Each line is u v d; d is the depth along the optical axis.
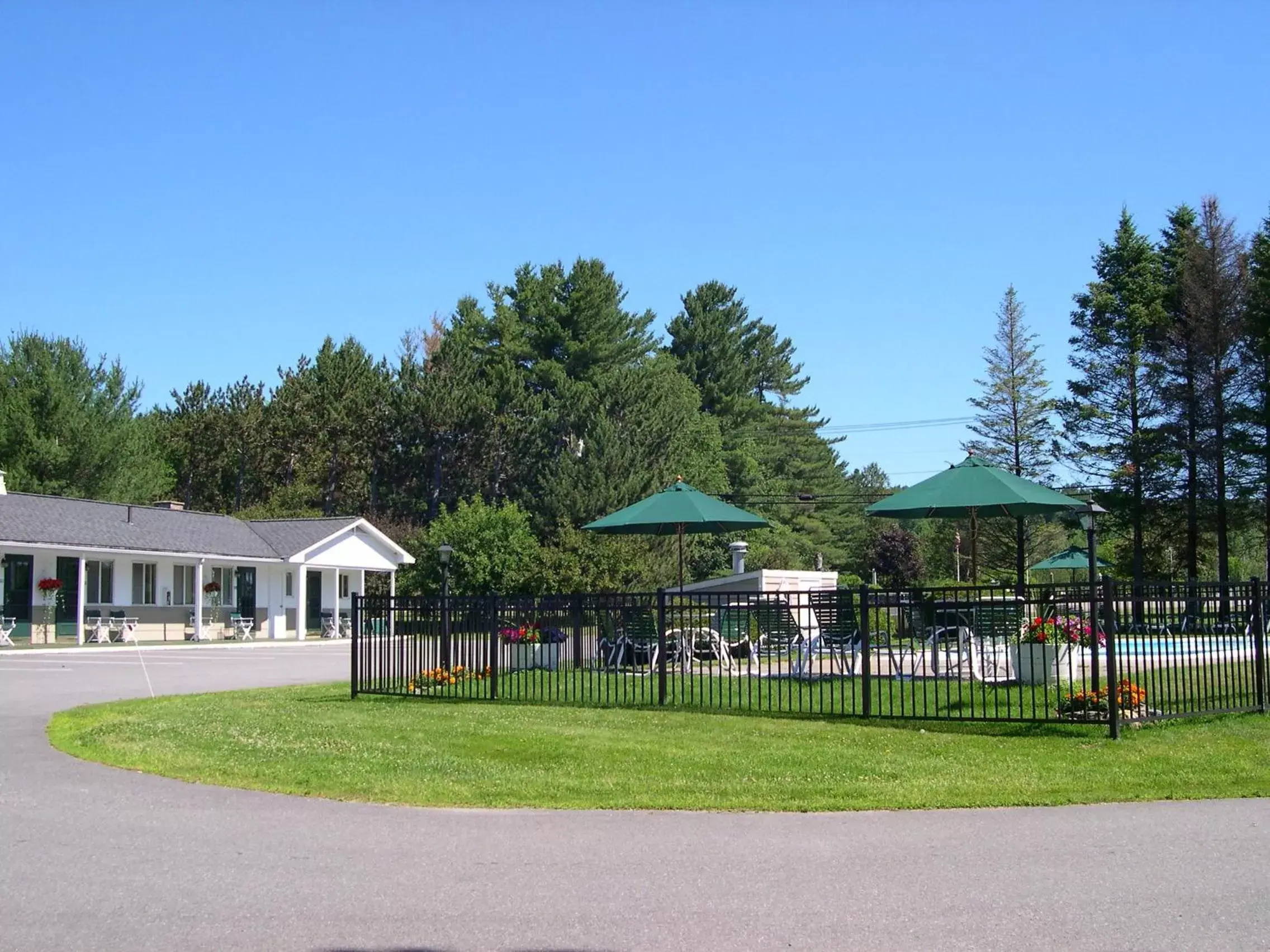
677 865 6.99
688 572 50.44
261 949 5.42
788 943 5.49
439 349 63.78
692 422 62.25
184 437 55.59
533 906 6.11
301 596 40.22
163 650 31.72
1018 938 5.55
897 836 7.78
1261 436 40.03
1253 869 6.82
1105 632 11.68
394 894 6.33
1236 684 13.35
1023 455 51.69
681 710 13.70
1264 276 39.53
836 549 72.56
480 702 15.05
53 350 47.03
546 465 51.34
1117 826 8.03
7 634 31.19
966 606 14.73
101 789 9.41
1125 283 43.88
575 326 62.56
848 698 14.82
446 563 23.14
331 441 56.03
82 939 5.56
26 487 43.16
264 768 10.27
